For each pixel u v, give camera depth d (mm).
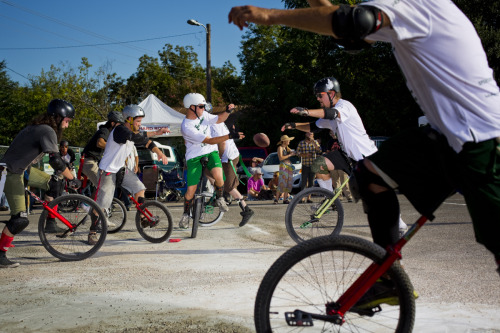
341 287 3549
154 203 6469
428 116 2266
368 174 2447
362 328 2871
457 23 2145
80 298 3836
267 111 26875
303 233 5918
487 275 4184
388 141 2412
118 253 5734
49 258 5527
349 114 4848
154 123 17062
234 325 3146
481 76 2148
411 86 2301
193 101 6637
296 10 2152
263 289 2352
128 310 3512
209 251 5707
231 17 2209
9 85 44188
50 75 40625
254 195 14094
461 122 2137
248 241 6367
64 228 5523
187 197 6934
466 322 3072
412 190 2332
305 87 25562
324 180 5867
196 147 6832
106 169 6133
